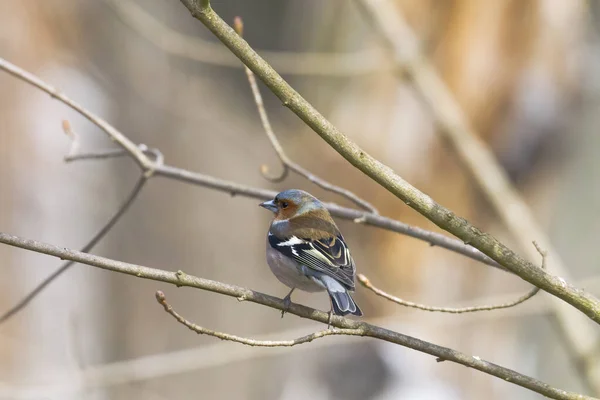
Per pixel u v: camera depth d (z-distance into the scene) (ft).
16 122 41.55
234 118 50.80
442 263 40.01
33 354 40.88
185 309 44.04
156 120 45.60
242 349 38.91
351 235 40.04
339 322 21.52
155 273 19.95
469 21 40.01
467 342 43.09
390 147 40.40
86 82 44.47
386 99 40.70
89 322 42.65
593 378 37.65
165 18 50.21
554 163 44.19
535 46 40.16
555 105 41.16
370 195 38.75
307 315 21.52
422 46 40.37
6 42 41.88
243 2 50.34
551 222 49.06
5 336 40.81
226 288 20.80
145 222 44.16
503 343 44.37
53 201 42.32
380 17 40.29
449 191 40.29
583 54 43.68
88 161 43.52
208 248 44.86
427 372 43.19
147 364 37.22
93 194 43.55
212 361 38.06
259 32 50.78
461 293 40.65
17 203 41.52
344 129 41.39
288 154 47.16
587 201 48.29
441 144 39.93
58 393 37.68
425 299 40.27
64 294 42.32
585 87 44.32
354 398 43.93
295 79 46.57
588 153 46.78
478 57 40.32
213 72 50.90
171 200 44.60
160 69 46.68
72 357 40.60
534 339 48.93
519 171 43.47
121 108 45.29
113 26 45.85
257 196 27.86
